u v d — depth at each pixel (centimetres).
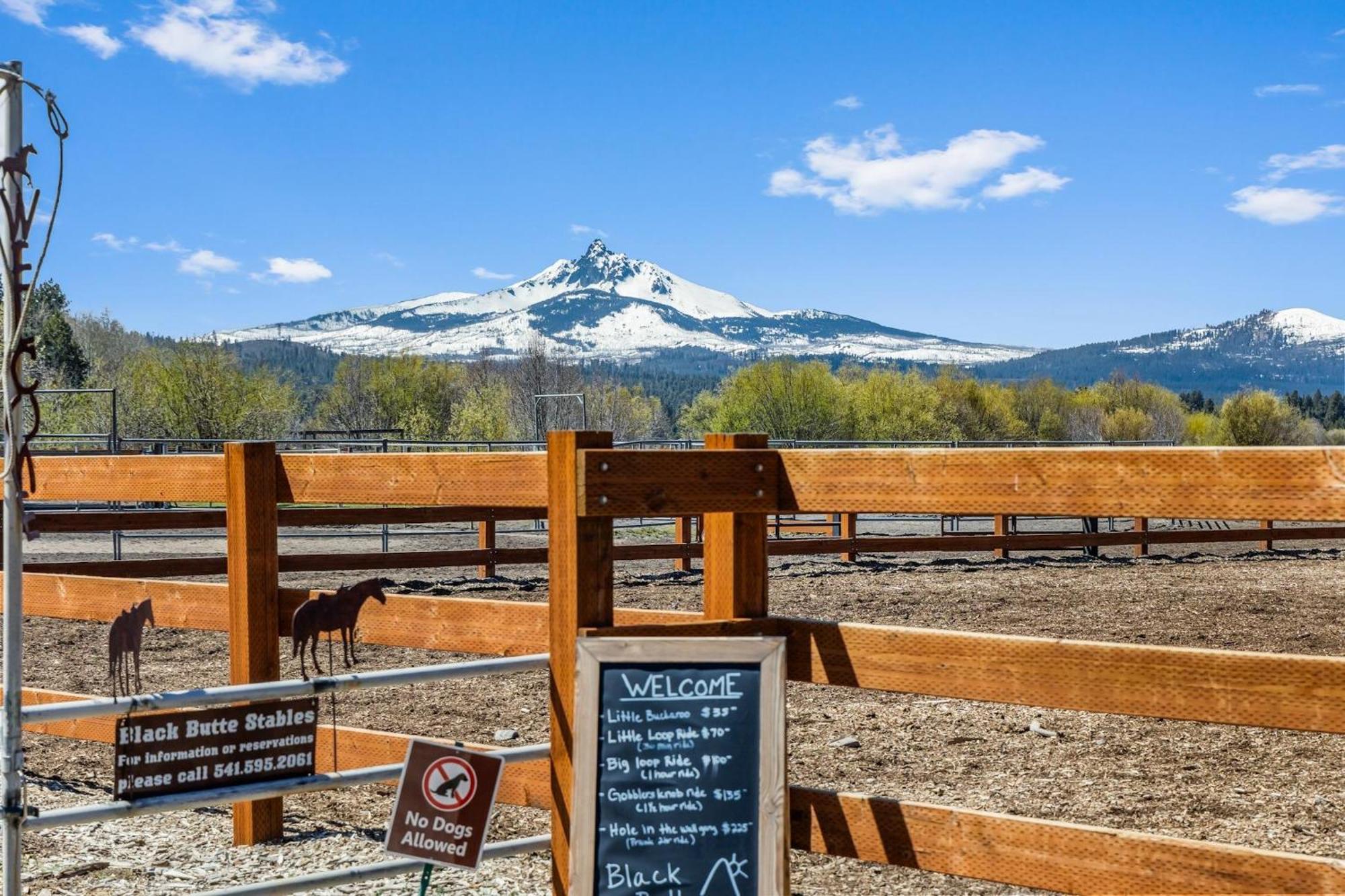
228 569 446
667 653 340
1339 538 1728
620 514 356
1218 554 1719
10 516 307
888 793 523
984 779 546
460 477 402
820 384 6669
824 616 1064
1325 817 484
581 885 329
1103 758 583
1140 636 956
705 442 380
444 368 7225
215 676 783
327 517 1137
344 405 7038
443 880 404
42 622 1016
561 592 366
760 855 329
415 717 667
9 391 306
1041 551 1773
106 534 1930
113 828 462
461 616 428
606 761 335
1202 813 491
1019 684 333
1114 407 10025
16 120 308
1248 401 8194
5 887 313
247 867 411
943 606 1134
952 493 338
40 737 639
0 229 312
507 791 430
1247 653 306
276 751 350
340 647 880
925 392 7388
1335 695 297
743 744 335
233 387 4941
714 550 378
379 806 506
